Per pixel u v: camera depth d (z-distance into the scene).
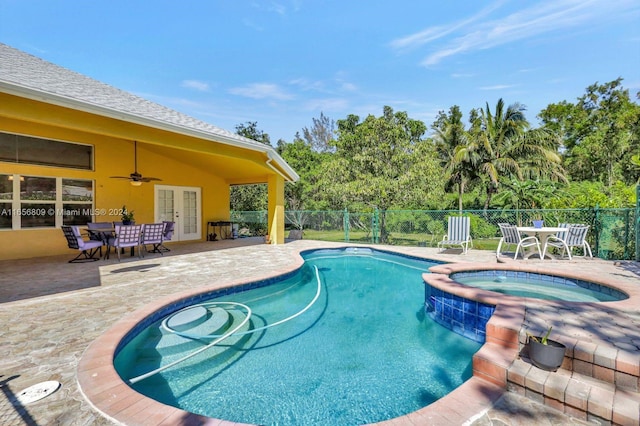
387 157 13.16
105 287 5.67
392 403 2.97
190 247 11.34
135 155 10.33
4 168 8.23
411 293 6.77
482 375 2.84
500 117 18.20
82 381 2.63
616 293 5.16
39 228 8.85
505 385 2.67
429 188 12.64
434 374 3.47
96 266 7.65
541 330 3.07
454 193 21.16
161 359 3.69
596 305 3.84
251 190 19.77
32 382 2.64
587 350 2.62
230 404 2.95
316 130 48.12
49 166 8.97
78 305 4.64
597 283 5.53
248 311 5.38
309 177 22.09
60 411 2.27
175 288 5.59
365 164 13.12
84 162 9.67
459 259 8.71
